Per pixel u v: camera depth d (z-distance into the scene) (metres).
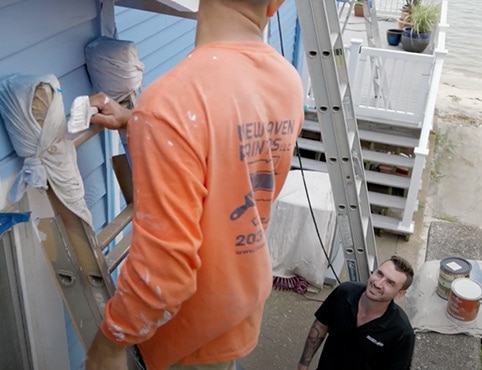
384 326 3.83
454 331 4.84
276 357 5.60
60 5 2.16
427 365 4.54
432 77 7.59
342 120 3.88
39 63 2.09
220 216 1.21
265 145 1.25
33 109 1.72
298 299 6.34
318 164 8.21
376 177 7.82
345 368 4.01
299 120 1.38
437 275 5.36
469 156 10.14
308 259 6.25
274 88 1.26
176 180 1.10
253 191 1.30
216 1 1.23
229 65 1.18
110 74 2.33
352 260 4.80
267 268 1.37
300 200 6.20
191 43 4.41
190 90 1.13
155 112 1.10
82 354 3.04
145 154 1.11
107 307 1.21
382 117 7.92
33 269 2.39
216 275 1.27
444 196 8.91
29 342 2.51
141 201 1.12
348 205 4.43
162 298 1.13
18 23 1.94
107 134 2.79
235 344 1.44
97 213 2.92
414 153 7.46
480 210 8.70
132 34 3.39
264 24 1.29
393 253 7.42
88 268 1.94
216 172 1.16
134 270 1.13
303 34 3.52
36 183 1.77
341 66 3.82
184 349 1.38
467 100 12.45
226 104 1.15
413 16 10.02
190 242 1.13
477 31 16.50
